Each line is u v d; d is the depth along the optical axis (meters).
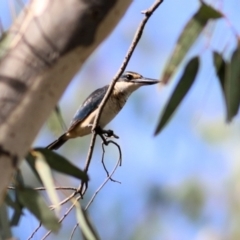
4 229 5.83
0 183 4.81
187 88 6.79
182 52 6.48
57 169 5.93
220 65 6.69
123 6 5.14
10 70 4.86
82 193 7.46
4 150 4.78
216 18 6.49
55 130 7.23
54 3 4.99
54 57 4.92
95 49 5.12
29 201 5.74
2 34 5.12
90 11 5.00
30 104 4.85
